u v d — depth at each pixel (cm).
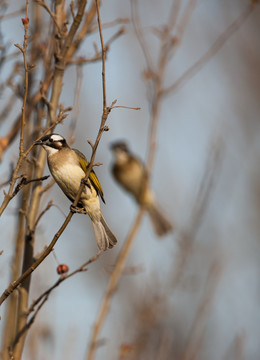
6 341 845
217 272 1211
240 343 1138
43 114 984
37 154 1041
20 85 1019
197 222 1266
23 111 721
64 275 859
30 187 906
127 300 1355
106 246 1078
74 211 780
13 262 884
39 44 1066
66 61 1073
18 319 852
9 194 710
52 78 1024
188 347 1135
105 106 768
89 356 984
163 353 1116
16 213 942
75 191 1069
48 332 1019
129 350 996
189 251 1241
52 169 1056
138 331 1155
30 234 921
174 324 1391
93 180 1080
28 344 979
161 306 1185
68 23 1007
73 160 1058
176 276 1213
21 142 721
